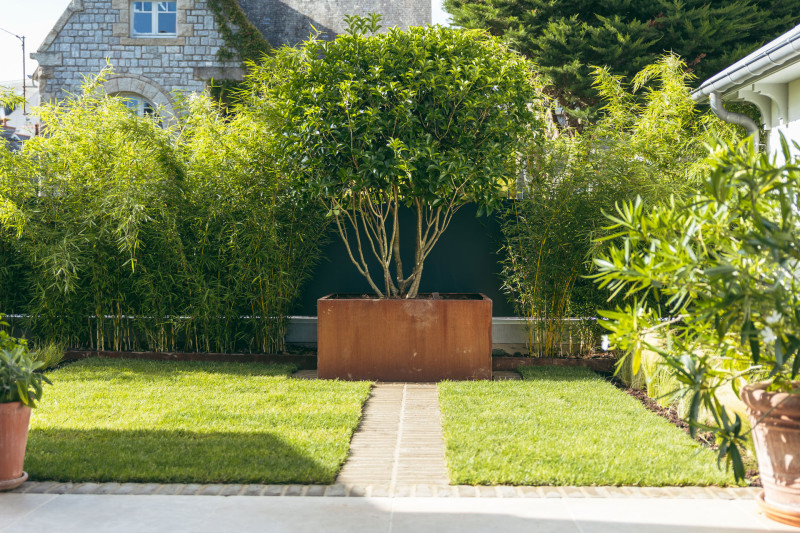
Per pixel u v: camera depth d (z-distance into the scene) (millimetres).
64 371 5762
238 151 6246
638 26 11781
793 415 2709
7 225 6023
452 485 3244
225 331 6516
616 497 3090
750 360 3002
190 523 2785
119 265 6324
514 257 6539
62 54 12891
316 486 3217
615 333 2959
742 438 2775
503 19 13133
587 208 6062
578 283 6383
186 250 6410
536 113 6738
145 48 12844
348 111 5426
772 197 2732
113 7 12875
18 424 3166
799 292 2652
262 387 5230
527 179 6434
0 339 3408
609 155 6125
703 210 2799
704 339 2926
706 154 5930
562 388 5285
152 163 6273
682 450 3680
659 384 4898
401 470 3467
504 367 6332
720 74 5473
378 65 5676
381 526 2764
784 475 2789
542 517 2861
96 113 6391
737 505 2996
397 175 5523
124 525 2762
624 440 3863
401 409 4770
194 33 12797
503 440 3863
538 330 6480
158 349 6602
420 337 5770
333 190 5680
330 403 4758
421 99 5801
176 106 6875
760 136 6188
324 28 14461
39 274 6312
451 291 7020
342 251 7070
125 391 5031
